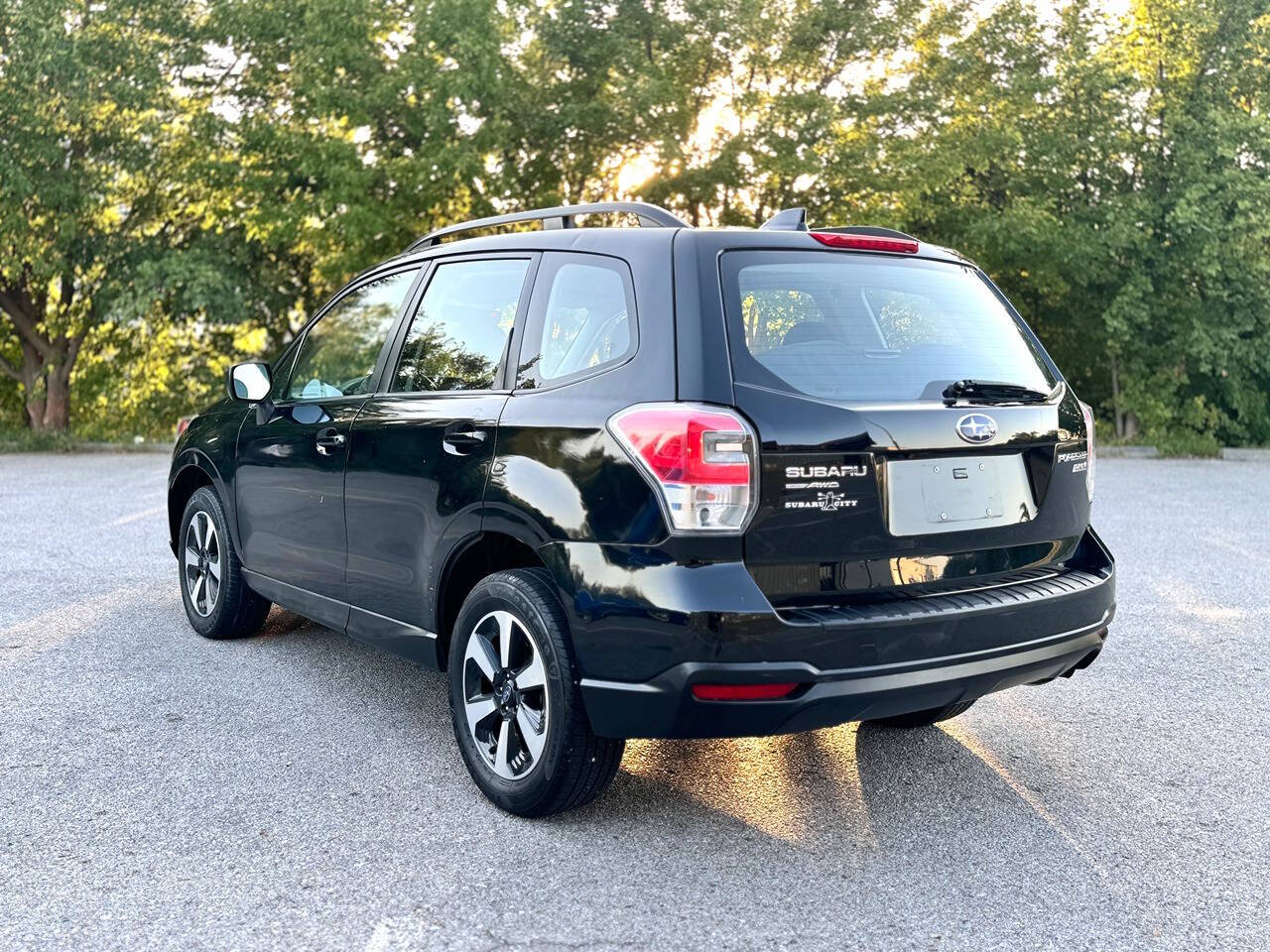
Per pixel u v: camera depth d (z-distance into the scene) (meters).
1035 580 3.48
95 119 18.02
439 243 4.48
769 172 19.28
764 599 2.92
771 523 2.96
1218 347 19.89
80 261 18.48
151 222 19.80
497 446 3.49
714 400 2.98
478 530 3.53
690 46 19.70
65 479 13.30
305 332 5.02
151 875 3.02
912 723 4.40
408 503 3.89
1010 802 3.62
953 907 2.89
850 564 3.09
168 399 21.59
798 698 2.94
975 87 21.48
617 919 2.81
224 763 3.88
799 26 19.69
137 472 14.24
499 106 18.16
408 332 4.25
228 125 18.50
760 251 3.28
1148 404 20.41
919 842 3.30
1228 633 5.94
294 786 3.67
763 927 2.78
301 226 18.17
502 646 3.45
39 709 4.44
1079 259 20.52
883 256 3.55
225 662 5.14
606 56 19.47
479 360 3.80
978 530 3.32
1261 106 20.58
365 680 4.89
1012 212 20.11
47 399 19.61
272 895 2.91
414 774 3.80
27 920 2.76
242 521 5.19
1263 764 3.98
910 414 3.17
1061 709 4.64
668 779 3.80
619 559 3.05
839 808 3.56
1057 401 3.63
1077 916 2.85
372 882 3.00
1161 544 8.80
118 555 7.86
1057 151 21.09
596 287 3.43
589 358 3.34
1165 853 3.24
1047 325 23.08
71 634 5.64
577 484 3.18
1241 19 20.33
